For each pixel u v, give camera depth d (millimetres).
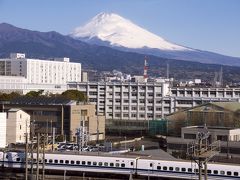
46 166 130125
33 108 197375
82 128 169625
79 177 127062
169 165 121500
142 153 142500
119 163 125250
